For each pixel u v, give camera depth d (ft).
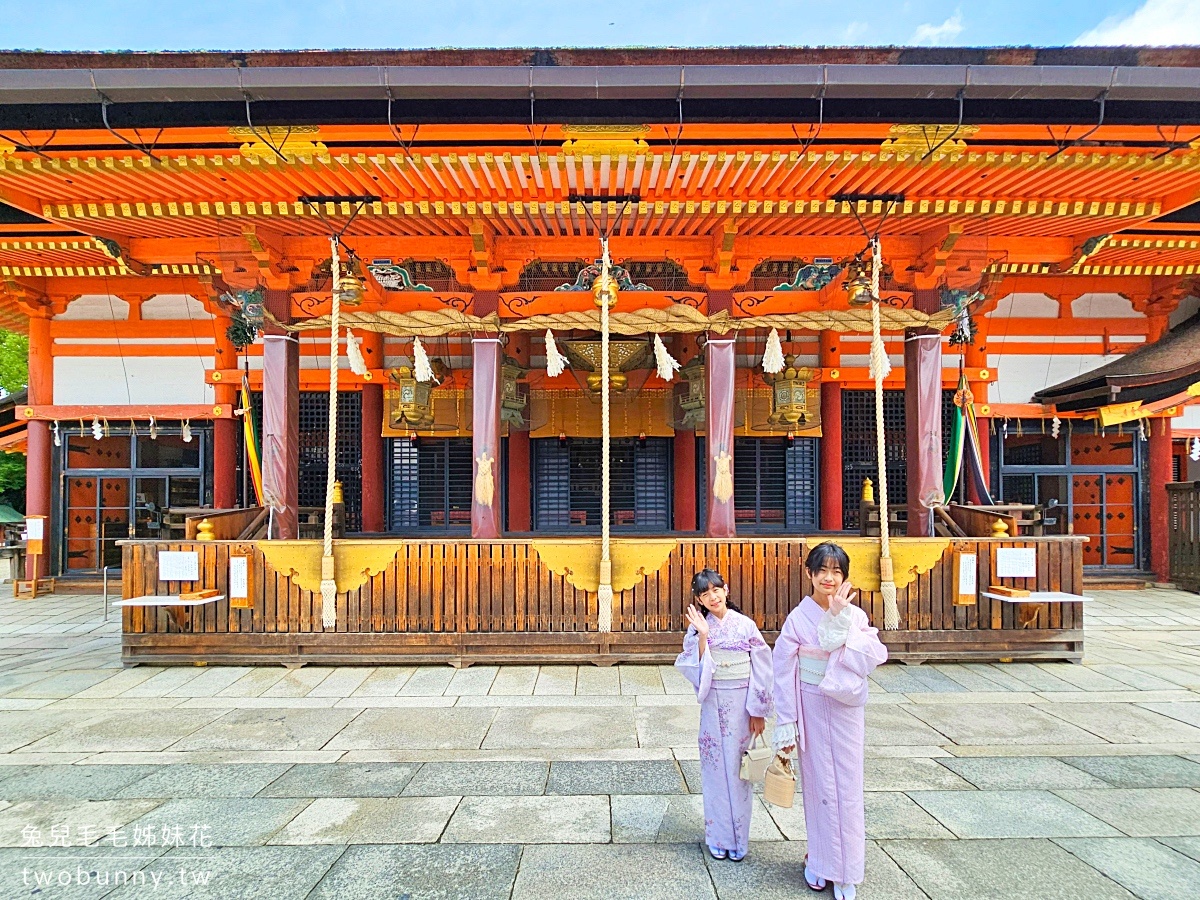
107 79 16.22
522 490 36.19
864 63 17.81
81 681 20.51
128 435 36.63
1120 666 21.77
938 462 24.49
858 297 23.44
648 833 11.49
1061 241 25.46
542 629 22.04
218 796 12.94
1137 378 29.76
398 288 24.90
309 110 17.26
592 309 24.80
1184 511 35.42
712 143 18.58
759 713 10.35
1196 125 17.87
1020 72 16.57
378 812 12.26
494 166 19.49
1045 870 10.25
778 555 22.30
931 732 16.14
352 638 21.95
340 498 30.76
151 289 35.55
